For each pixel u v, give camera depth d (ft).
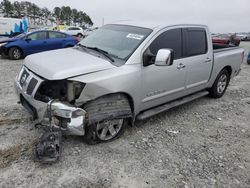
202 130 15.12
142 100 13.69
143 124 15.29
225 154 12.66
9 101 17.69
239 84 27.20
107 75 11.74
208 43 17.92
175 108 18.39
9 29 83.66
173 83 15.28
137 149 12.49
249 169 11.57
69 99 11.04
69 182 9.93
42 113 11.28
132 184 10.08
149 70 13.48
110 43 14.35
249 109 19.27
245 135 14.88
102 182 10.07
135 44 13.51
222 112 18.28
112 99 12.30
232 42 81.35
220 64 19.42
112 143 12.85
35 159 10.59
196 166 11.49
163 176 10.66
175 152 12.49
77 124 10.98
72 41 45.19
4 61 37.50
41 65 11.76
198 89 18.20
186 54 16.06
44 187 9.59
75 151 11.91
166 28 14.73
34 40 41.04
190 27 16.38
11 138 12.62
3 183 9.65
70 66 11.42
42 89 11.36
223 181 10.62
